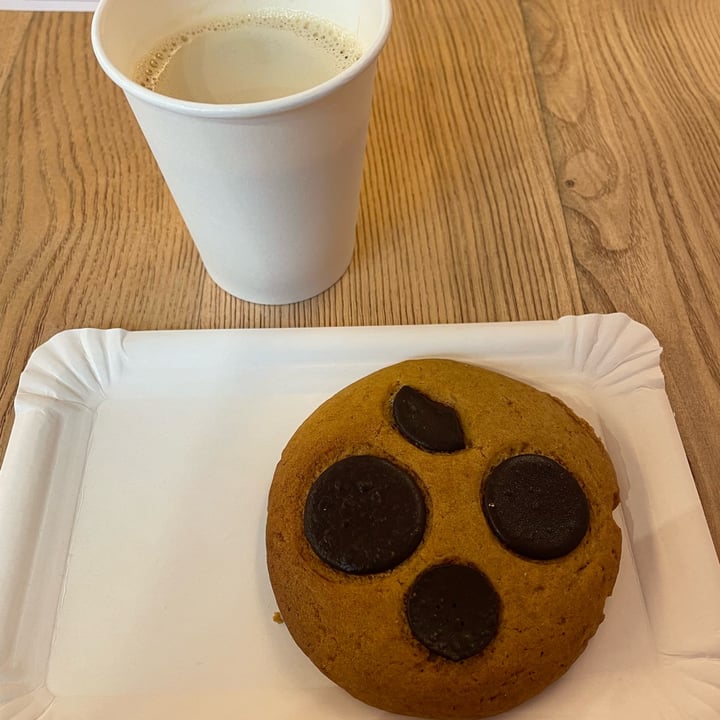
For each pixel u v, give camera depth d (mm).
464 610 183
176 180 210
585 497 200
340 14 224
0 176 294
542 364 247
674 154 302
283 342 247
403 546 190
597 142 305
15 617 203
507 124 310
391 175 296
